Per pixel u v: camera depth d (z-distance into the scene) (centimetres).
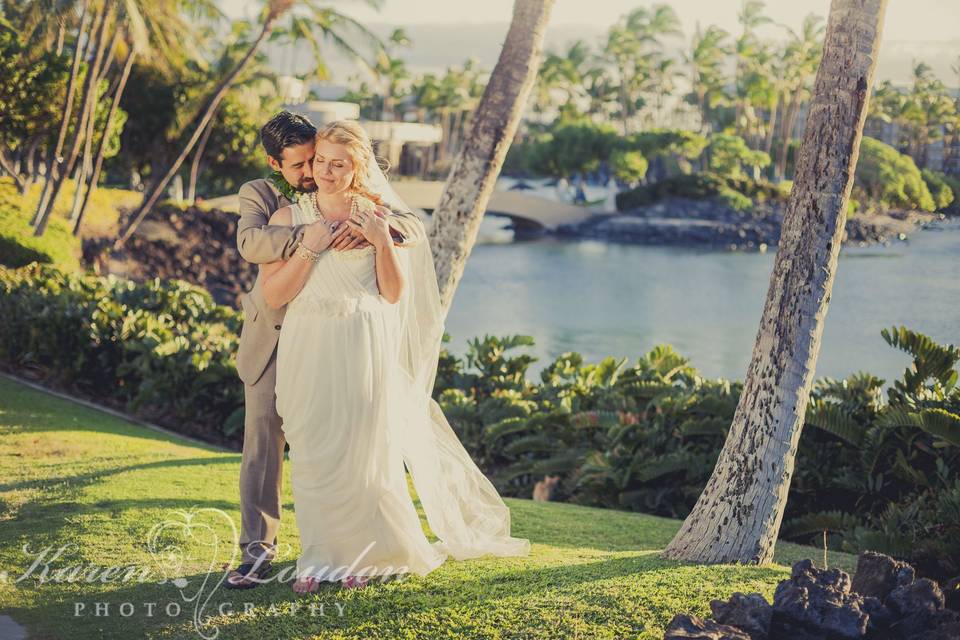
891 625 330
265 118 4772
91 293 1341
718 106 9744
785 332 455
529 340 1164
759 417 459
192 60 4569
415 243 397
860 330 1898
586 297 4675
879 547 614
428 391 436
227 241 4281
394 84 11000
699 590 379
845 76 441
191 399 1112
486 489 477
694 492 768
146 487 584
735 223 7238
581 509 698
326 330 370
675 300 4616
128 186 5572
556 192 9262
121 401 1180
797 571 333
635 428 830
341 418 372
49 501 543
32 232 3030
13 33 3197
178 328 1229
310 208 382
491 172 709
